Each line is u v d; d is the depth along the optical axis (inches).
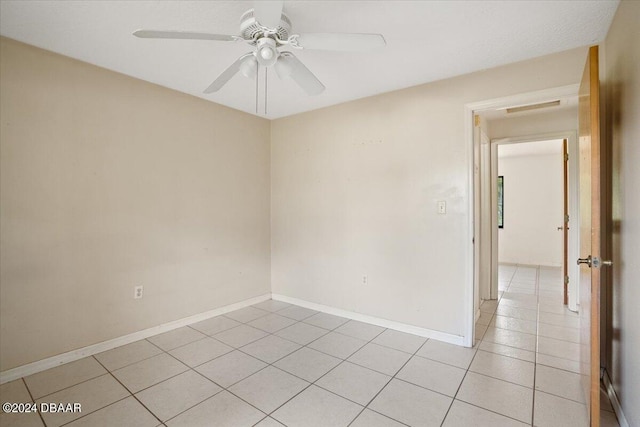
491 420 70.6
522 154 246.5
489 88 102.5
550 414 72.6
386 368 93.2
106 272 104.4
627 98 65.3
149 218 115.0
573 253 141.8
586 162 74.2
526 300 159.5
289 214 155.2
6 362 85.7
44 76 91.4
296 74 76.2
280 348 106.4
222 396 79.7
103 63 99.7
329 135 140.0
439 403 76.7
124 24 78.1
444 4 70.1
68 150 96.0
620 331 70.8
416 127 116.6
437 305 113.2
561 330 120.9
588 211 72.2
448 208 110.4
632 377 62.2
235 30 80.9
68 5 70.6
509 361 97.1
